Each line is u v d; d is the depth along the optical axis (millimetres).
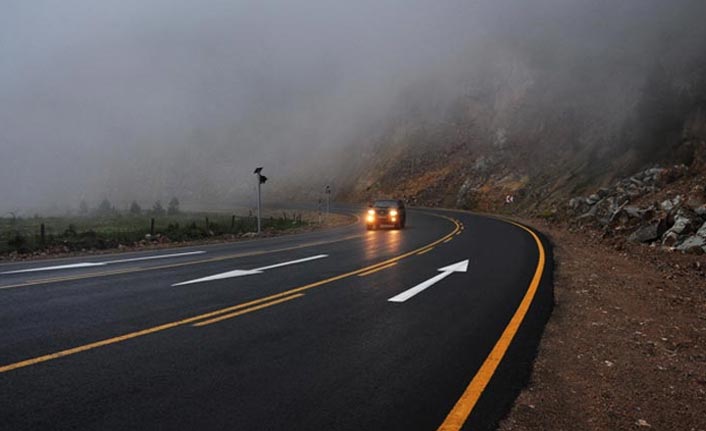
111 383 4203
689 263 12422
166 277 10211
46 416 3533
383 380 4332
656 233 16234
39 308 7211
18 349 5172
